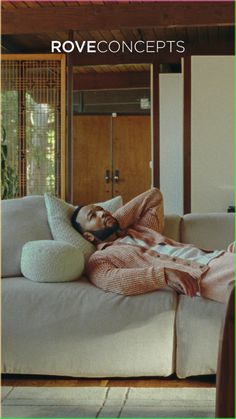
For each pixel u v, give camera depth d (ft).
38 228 10.57
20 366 9.01
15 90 20.84
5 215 10.53
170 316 8.75
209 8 20.27
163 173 26.03
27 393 8.31
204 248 10.91
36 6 21.27
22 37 25.50
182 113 23.95
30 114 20.95
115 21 20.71
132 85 30.17
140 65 28.73
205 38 26.03
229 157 23.47
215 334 8.62
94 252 10.12
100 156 31.32
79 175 31.37
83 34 25.02
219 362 4.93
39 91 20.75
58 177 20.76
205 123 23.50
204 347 8.64
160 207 10.98
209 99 23.49
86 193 31.30
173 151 25.95
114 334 8.83
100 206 11.30
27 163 21.09
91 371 8.88
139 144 31.22
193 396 8.07
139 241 10.18
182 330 8.72
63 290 9.12
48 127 20.85
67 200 20.53
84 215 10.56
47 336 8.96
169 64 28.32
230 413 4.86
